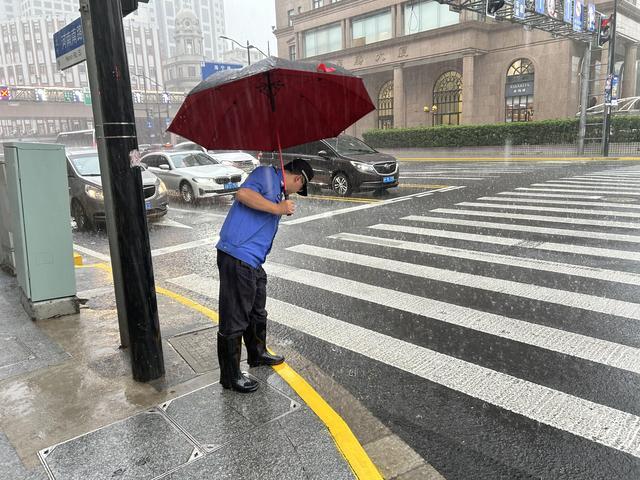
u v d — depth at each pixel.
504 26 33.81
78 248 8.79
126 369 3.71
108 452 2.75
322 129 3.50
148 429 2.95
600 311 4.96
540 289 5.68
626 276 6.02
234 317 3.30
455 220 9.83
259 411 3.14
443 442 2.99
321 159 14.24
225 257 3.28
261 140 3.44
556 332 4.51
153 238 9.45
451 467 2.77
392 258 7.23
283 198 3.41
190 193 13.76
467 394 3.53
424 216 10.41
